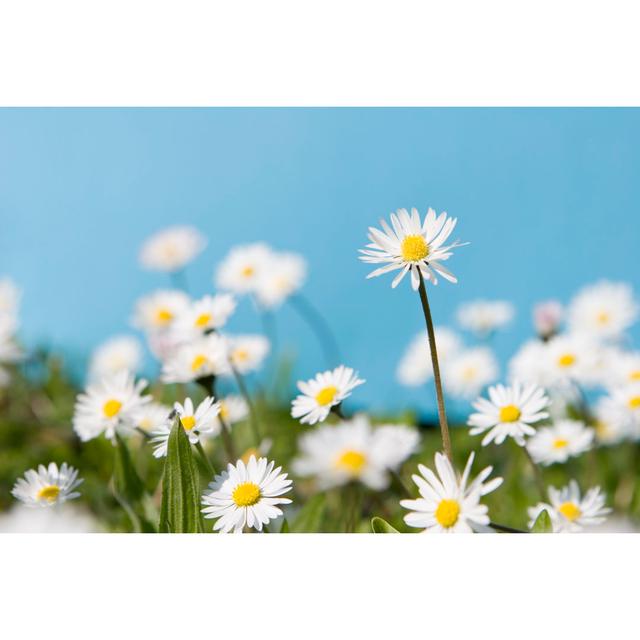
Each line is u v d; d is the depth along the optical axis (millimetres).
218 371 310
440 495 226
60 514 321
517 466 382
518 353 398
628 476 385
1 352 526
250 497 245
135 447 389
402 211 249
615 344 430
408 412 452
